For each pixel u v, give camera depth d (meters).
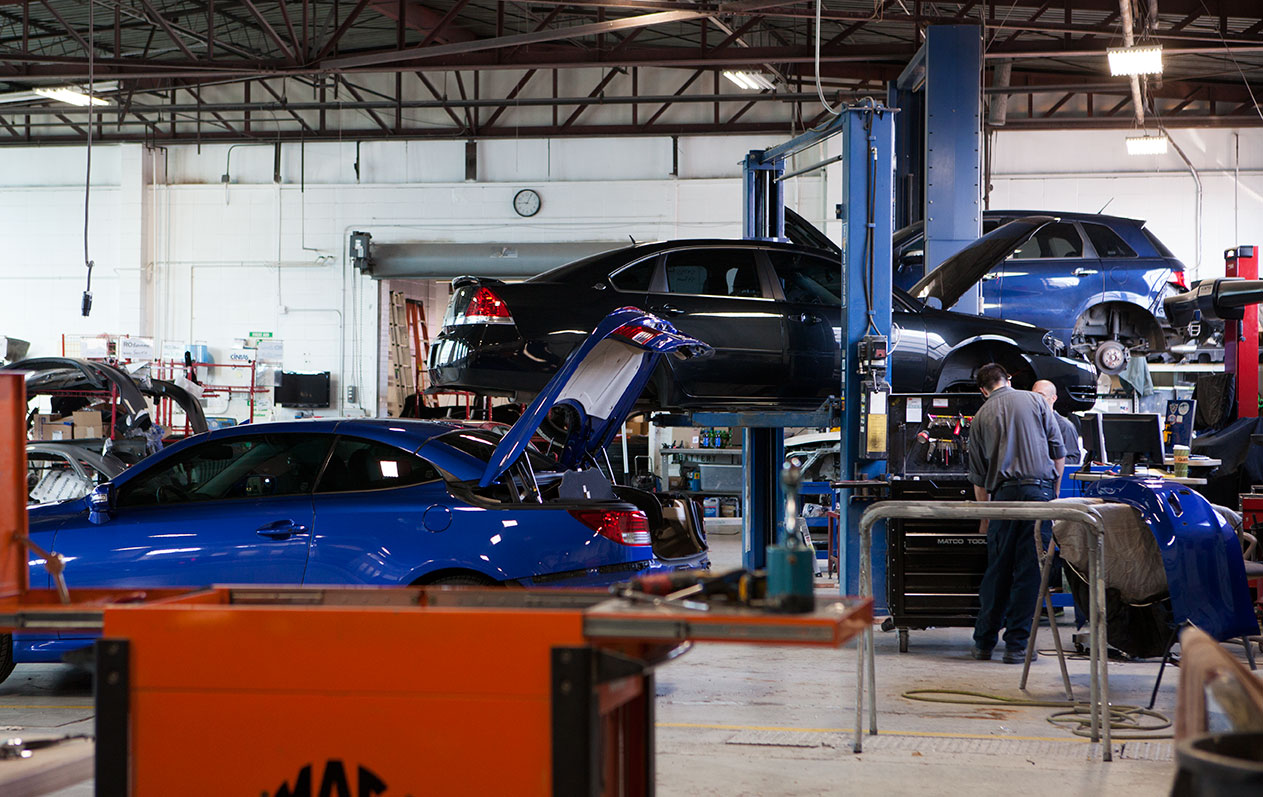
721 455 17.08
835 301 8.54
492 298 7.70
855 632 2.27
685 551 6.12
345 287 22.69
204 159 23.03
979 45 10.83
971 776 4.14
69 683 5.98
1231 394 11.10
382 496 5.42
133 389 11.27
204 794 2.33
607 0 14.20
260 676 2.32
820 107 21.56
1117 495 5.41
